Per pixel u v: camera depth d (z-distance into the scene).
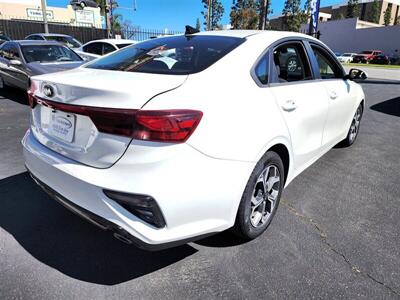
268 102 2.62
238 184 2.30
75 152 2.19
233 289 2.28
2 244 2.67
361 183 4.00
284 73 3.06
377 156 4.97
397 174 4.31
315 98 3.35
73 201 2.20
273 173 2.82
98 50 11.09
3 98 8.24
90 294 2.21
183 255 2.61
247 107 2.40
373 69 28.30
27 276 2.34
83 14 30.81
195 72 2.36
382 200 3.59
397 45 52.00
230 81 2.41
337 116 4.05
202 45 2.80
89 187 2.06
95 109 2.02
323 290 2.29
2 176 3.82
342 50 60.28
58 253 2.59
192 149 2.03
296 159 3.15
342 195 3.68
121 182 1.98
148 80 2.20
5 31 25.11
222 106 2.22
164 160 1.95
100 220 2.08
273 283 2.34
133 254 2.61
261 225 2.81
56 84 2.25
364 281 2.39
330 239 2.86
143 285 2.30
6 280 2.30
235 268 2.48
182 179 2.01
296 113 2.96
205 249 2.68
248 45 2.75
